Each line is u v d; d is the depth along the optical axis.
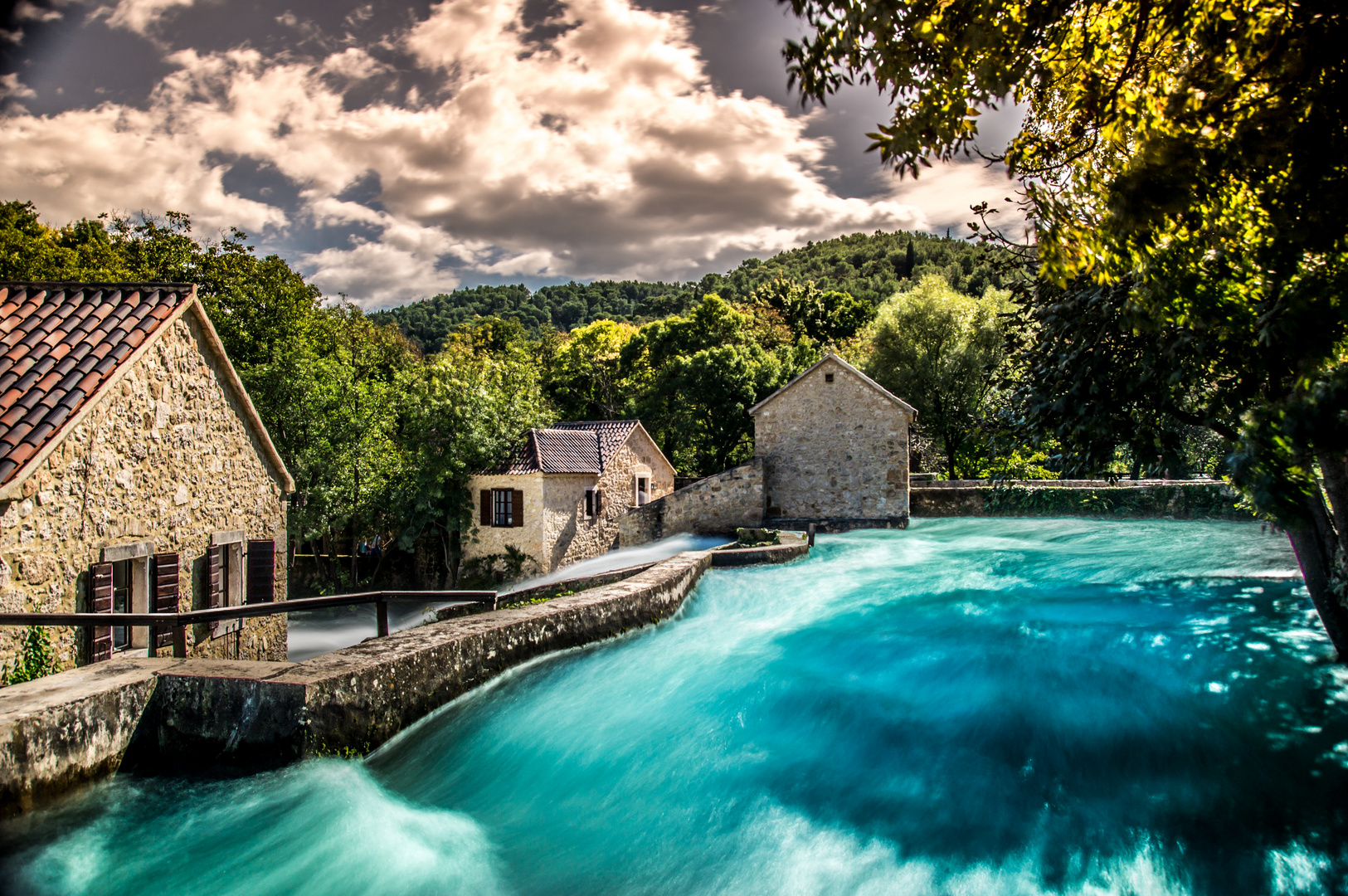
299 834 5.11
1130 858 4.76
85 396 8.26
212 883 4.70
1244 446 4.79
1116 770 5.79
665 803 5.79
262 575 12.21
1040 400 7.32
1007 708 6.93
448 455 23.59
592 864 5.01
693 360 35.91
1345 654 6.90
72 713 5.12
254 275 26.39
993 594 11.63
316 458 19.98
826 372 27.83
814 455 27.91
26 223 23.53
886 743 6.55
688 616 12.59
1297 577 10.97
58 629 8.02
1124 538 20.00
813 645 9.41
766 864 4.96
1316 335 4.04
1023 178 4.84
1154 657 7.71
